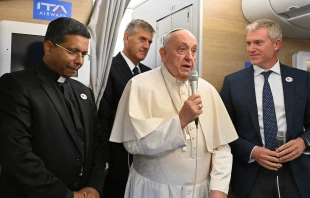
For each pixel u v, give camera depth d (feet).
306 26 7.64
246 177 6.20
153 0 9.29
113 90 6.66
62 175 4.42
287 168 6.09
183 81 5.11
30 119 4.27
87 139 4.80
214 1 7.54
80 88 5.16
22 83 4.35
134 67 7.10
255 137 6.11
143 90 4.99
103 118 6.22
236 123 6.48
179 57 4.81
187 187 4.79
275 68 6.32
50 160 4.33
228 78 6.80
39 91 4.41
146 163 4.93
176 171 4.77
